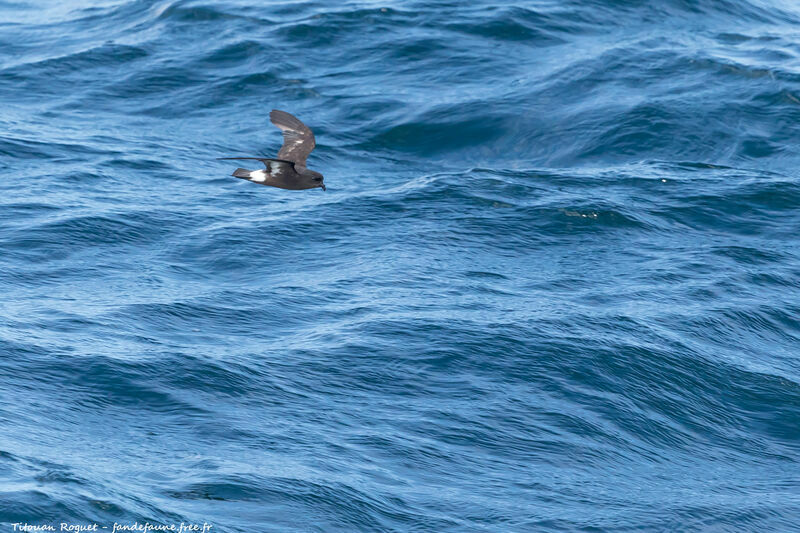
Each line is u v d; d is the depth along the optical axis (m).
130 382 45.28
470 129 85.50
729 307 59.19
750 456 46.94
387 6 107.12
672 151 81.81
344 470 40.25
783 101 87.69
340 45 100.44
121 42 103.38
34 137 83.06
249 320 54.31
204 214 70.12
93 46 102.75
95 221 67.25
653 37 101.44
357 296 57.78
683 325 56.59
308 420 44.16
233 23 105.44
